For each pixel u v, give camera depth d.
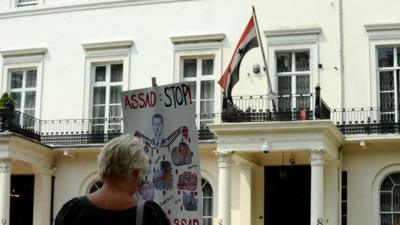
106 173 3.86
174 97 6.85
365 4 20.53
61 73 23.08
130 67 22.39
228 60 21.36
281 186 20.69
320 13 20.75
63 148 22.09
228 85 19.00
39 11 23.59
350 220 19.80
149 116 6.91
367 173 19.84
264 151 17.86
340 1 20.67
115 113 22.45
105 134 22.17
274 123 17.86
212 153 21.12
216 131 18.33
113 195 3.83
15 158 20.44
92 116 22.67
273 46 20.91
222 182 18.23
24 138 20.67
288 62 20.86
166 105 6.87
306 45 20.70
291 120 18.56
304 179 20.53
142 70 22.25
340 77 20.34
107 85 22.69
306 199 20.44
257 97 20.77
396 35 20.17
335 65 20.42
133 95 6.98
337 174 19.66
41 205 21.89
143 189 6.81
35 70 23.53
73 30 23.17
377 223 19.66
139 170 3.91
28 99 23.41
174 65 21.92
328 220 19.41
